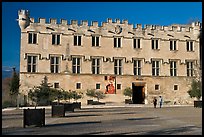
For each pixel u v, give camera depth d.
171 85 71.06
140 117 32.88
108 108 53.78
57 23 65.38
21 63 62.31
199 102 56.97
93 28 67.38
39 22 64.25
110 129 21.77
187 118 31.56
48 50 64.19
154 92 69.69
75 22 66.56
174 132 20.16
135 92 69.69
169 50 71.75
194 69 72.81
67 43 65.56
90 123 26.09
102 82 66.62
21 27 62.75
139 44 70.19
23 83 62.00
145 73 69.56
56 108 32.72
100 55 67.19
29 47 63.00
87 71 66.06
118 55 68.31
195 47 73.50
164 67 71.00
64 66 64.88
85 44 66.62
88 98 65.31
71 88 64.69
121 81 67.69
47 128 22.44
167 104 68.50
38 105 59.84
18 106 55.16
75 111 43.84
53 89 61.53
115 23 68.88
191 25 75.38
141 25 70.56
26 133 19.64
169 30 72.25
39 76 63.16
